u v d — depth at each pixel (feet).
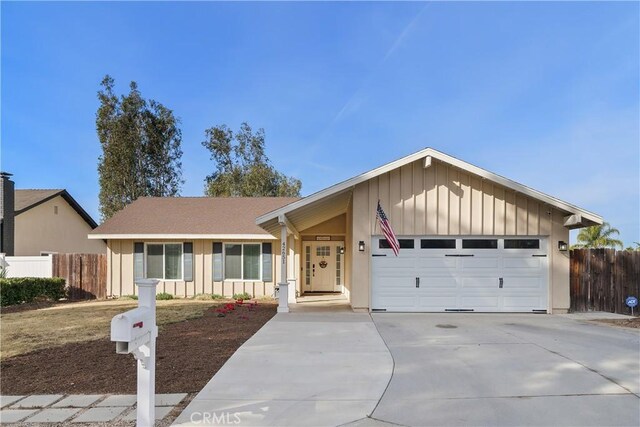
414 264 40.42
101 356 23.26
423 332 29.50
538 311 40.14
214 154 123.54
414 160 39.37
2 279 49.24
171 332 29.68
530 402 15.98
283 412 15.15
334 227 62.13
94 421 14.38
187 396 16.80
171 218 61.36
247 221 60.34
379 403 15.97
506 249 40.50
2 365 21.52
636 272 40.19
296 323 33.27
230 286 58.29
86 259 58.90
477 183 40.55
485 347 24.73
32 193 75.87
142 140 102.06
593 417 14.61
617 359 21.94
